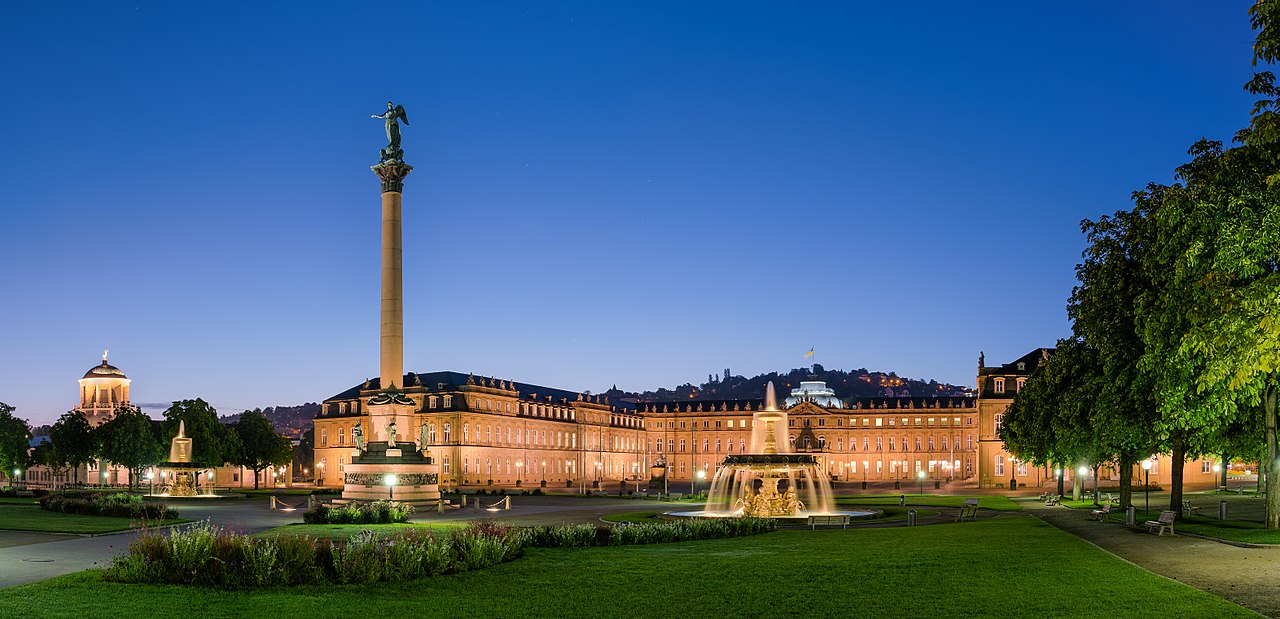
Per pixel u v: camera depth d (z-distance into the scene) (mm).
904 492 149625
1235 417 45438
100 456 152750
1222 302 34250
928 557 38719
